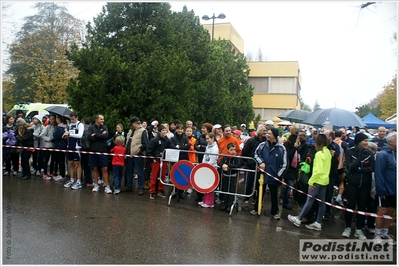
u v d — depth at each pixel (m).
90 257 4.17
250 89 21.64
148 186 8.57
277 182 6.28
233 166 6.59
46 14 28.59
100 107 9.93
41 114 17.39
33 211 5.94
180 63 11.13
